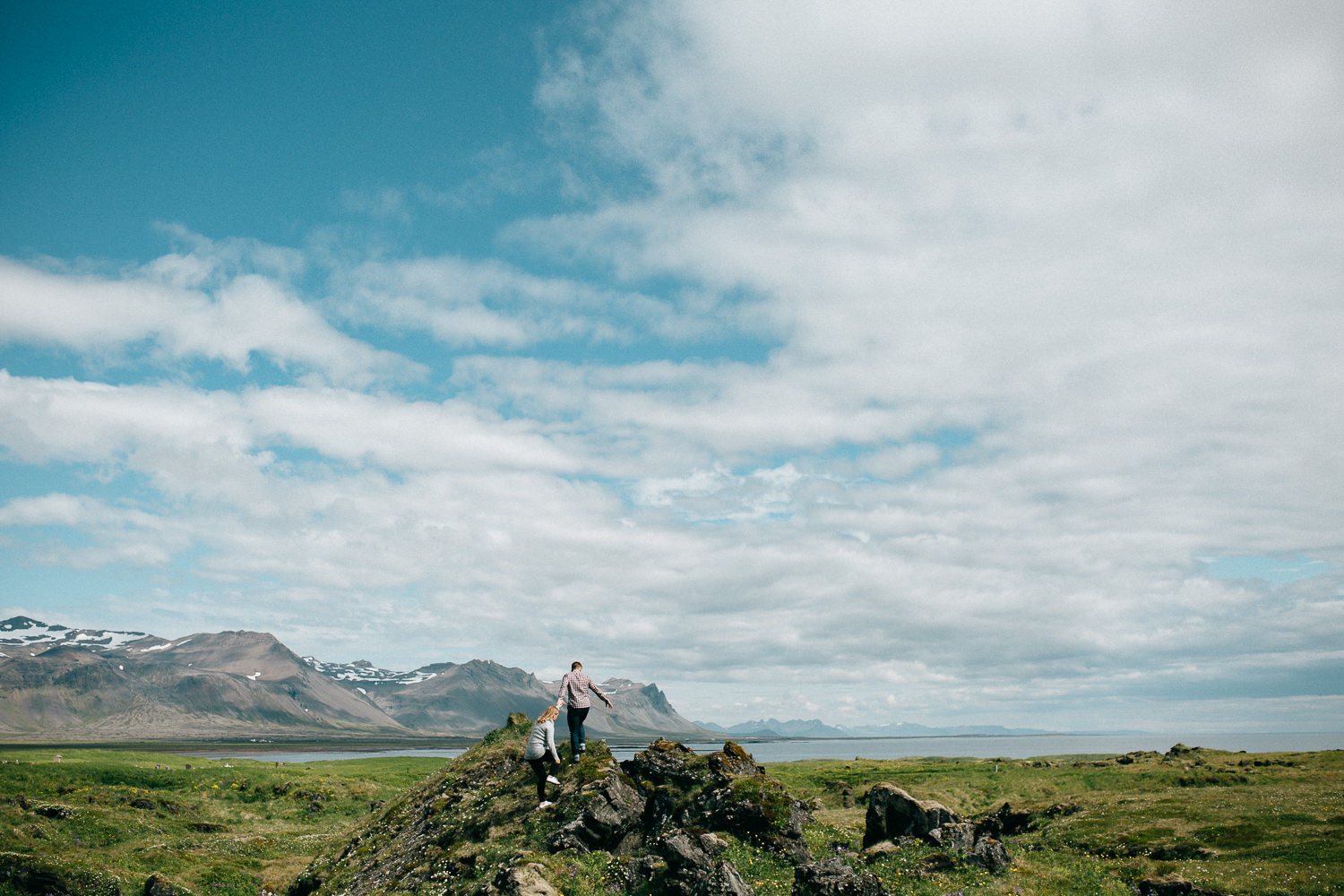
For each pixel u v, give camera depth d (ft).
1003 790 237.45
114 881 151.33
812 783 277.64
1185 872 109.19
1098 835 147.33
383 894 114.11
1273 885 100.89
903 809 112.68
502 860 100.73
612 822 104.83
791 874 88.58
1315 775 197.57
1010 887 87.20
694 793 108.37
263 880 170.19
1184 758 256.32
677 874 87.66
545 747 115.96
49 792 241.96
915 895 84.12
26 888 144.56
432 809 145.07
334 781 308.19
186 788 281.33
